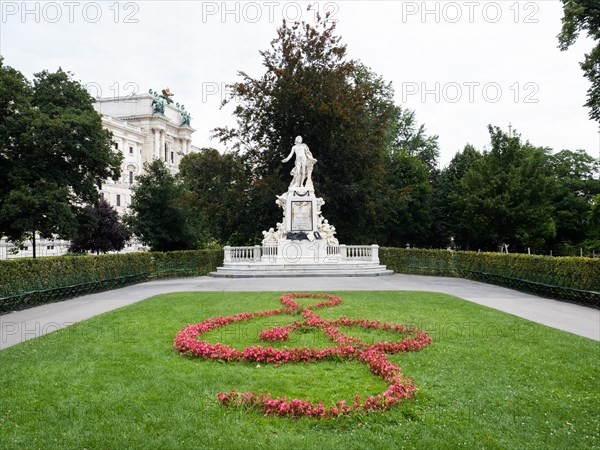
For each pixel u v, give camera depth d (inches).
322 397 234.4
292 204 1034.1
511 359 295.7
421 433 194.5
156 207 1368.1
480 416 210.7
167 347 329.1
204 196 1300.4
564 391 240.7
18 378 261.6
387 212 1408.7
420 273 1067.9
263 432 195.6
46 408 220.1
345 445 184.2
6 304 531.8
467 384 249.6
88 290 714.2
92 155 1226.0
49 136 1135.0
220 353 303.3
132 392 238.7
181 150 4190.5
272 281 812.6
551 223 1519.4
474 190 1453.0
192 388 244.7
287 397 233.1
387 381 256.8
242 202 1306.6
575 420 207.0
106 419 207.9
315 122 1272.1
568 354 307.0
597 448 182.5
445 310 469.4
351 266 969.5
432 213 1867.6
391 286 723.4
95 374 268.2
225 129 1336.1
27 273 568.1
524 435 192.9
